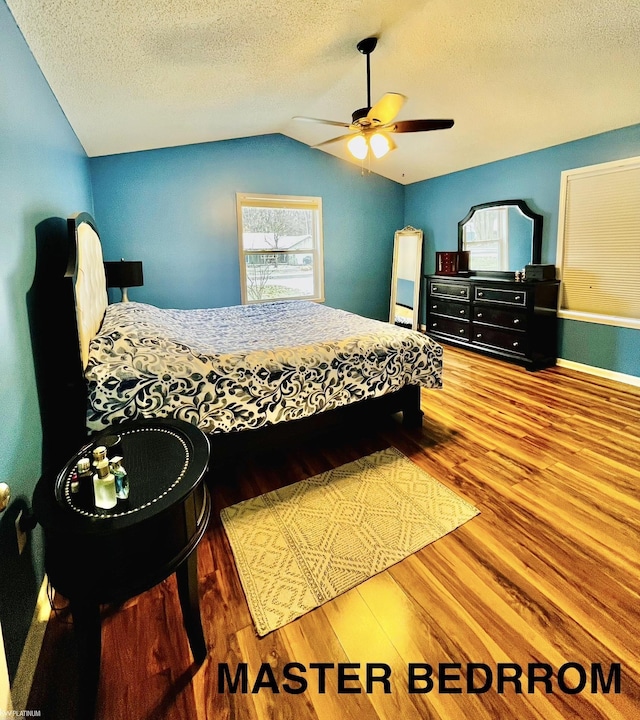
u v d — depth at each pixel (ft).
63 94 7.95
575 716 3.75
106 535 3.31
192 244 15.44
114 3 5.69
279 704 3.91
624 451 8.41
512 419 10.10
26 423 4.77
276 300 17.74
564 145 13.17
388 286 20.44
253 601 5.03
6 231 4.66
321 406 8.01
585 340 13.44
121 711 3.85
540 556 5.65
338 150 17.26
